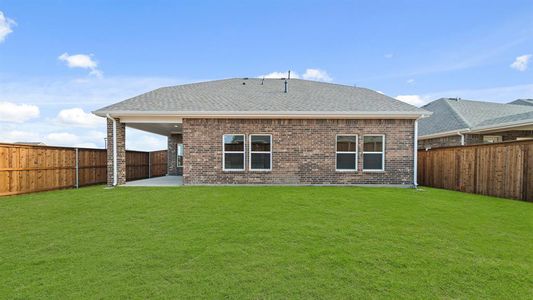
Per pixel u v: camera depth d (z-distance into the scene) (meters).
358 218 6.92
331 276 3.94
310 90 16.50
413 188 12.30
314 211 7.62
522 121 12.87
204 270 4.11
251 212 7.51
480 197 10.31
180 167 20.50
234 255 4.64
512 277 3.94
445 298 3.42
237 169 13.21
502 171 10.33
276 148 13.13
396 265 4.30
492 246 5.09
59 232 5.87
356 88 17.64
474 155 11.54
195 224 6.40
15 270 4.11
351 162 13.21
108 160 13.09
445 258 4.56
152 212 7.55
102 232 5.85
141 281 3.78
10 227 6.24
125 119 13.17
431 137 18.39
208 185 12.85
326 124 13.12
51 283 3.73
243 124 13.17
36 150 11.55
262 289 3.59
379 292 3.54
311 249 4.91
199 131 13.17
